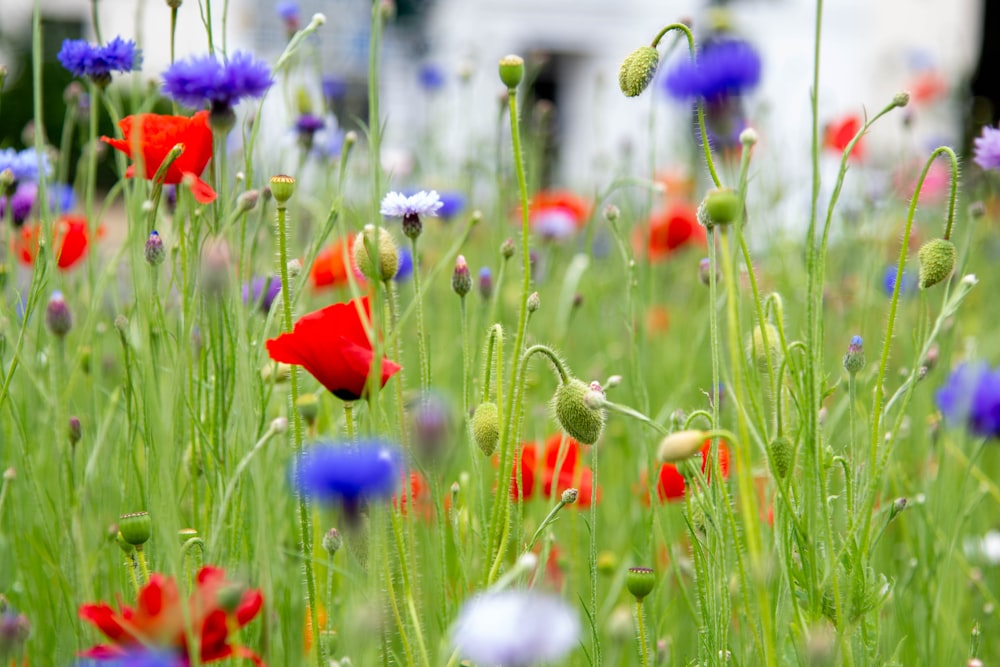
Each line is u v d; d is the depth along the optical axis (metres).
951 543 1.54
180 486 1.49
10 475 1.49
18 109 5.82
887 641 1.52
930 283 1.40
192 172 1.45
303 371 1.57
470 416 1.50
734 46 1.41
